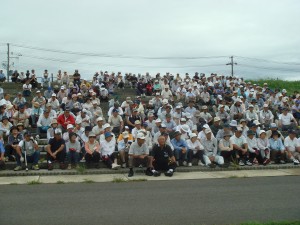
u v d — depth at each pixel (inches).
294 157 571.8
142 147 475.2
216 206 305.9
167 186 395.2
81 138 542.3
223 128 579.5
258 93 846.5
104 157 500.4
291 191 369.1
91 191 366.0
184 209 295.6
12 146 495.2
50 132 542.0
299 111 789.9
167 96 866.1
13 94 960.9
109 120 618.8
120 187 388.5
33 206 302.5
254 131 607.8
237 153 542.9
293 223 247.9
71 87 863.7
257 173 490.0
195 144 538.6
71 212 285.0
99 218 268.8
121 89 1090.1
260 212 287.4
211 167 513.0
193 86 912.9
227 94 853.2
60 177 448.8
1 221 260.2
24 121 608.1
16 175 457.7
